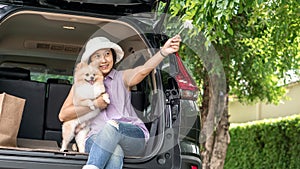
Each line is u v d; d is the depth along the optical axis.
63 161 3.99
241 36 8.55
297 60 8.97
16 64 5.93
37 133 5.16
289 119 10.69
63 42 5.61
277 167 10.90
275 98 10.63
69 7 4.66
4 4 4.47
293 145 10.51
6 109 4.41
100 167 4.00
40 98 5.18
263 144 11.38
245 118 15.75
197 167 4.44
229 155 12.40
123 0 4.67
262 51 8.81
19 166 3.92
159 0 4.78
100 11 4.72
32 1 4.54
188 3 6.18
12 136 4.43
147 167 4.17
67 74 6.04
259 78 9.84
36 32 5.41
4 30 5.35
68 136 4.41
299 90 13.55
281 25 7.41
